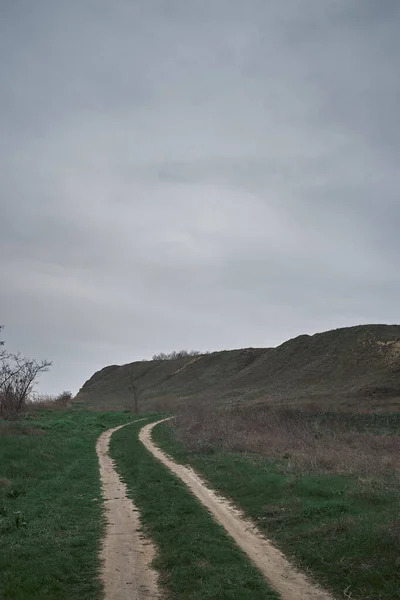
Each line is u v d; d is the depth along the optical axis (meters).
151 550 9.72
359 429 35.75
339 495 12.67
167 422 39.62
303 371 94.25
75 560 8.95
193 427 30.52
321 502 12.00
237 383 103.31
